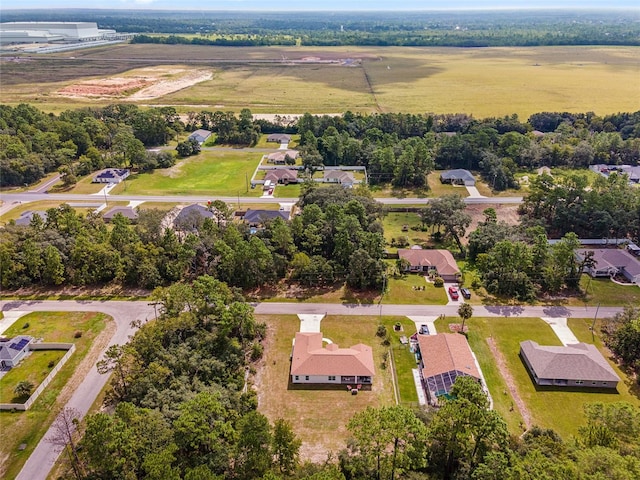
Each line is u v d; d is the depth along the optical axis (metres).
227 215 115.25
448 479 54.28
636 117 194.75
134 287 97.25
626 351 76.44
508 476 47.12
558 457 51.47
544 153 169.12
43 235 100.06
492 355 77.69
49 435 61.69
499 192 147.88
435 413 58.19
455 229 120.31
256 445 52.75
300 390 70.56
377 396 69.44
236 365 73.12
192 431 52.44
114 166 165.00
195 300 79.25
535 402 68.25
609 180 129.12
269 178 152.12
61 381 71.12
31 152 159.50
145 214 112.94
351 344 80.25
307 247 105.62
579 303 92.19
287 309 90.31
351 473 52.66
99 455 50.00
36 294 94.38
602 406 56.59
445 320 86.81
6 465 57.62
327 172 156.00
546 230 121.12
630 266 101.56
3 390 69.31
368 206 120.88
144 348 69.81
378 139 181.88
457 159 169.00
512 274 94.88
